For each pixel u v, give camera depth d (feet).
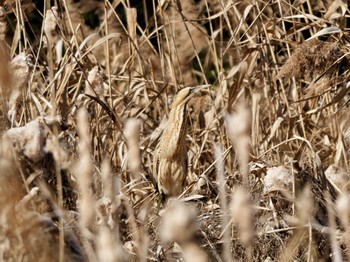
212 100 53.47
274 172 43.04
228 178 45.57
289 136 52.47
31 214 31.65
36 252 31.07
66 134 44.14
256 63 57.11
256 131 52.29
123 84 60.44
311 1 63.93
